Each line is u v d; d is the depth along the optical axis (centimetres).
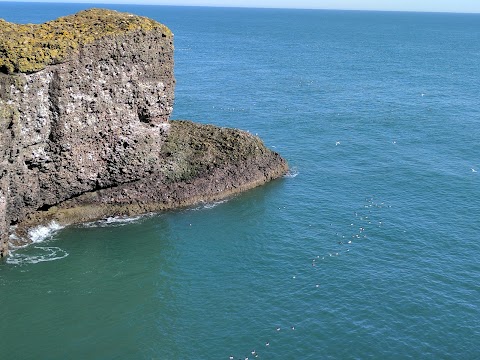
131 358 3173
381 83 11275
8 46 3716
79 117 4250
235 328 3406
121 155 4631
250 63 13975
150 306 3656
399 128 7644
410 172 5909
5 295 3738
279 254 4266
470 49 19875
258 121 7819
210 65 13238
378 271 3994
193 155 5225
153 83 4606
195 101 8919
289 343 3259
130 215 4809
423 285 3819
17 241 4294
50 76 3994
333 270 4016
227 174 5250
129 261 4194
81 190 4572
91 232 4544
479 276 3941
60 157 4288
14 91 3791
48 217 4516
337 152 6531
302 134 7231
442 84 11288
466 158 6425
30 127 3991
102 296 3775
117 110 4459
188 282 3919
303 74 12294
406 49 19088
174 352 3209
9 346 3275
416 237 4491
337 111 8556
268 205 5094
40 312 3588
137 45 4397
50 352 3231
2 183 3859
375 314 3509
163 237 4531
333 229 4641
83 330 3425
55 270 4041
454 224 4728
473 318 3475
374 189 5459
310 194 5328
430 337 3303
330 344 3244
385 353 3167
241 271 4044
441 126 7781
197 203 5062
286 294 3744
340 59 15462
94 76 4228
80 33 4134
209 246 4409
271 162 5647
